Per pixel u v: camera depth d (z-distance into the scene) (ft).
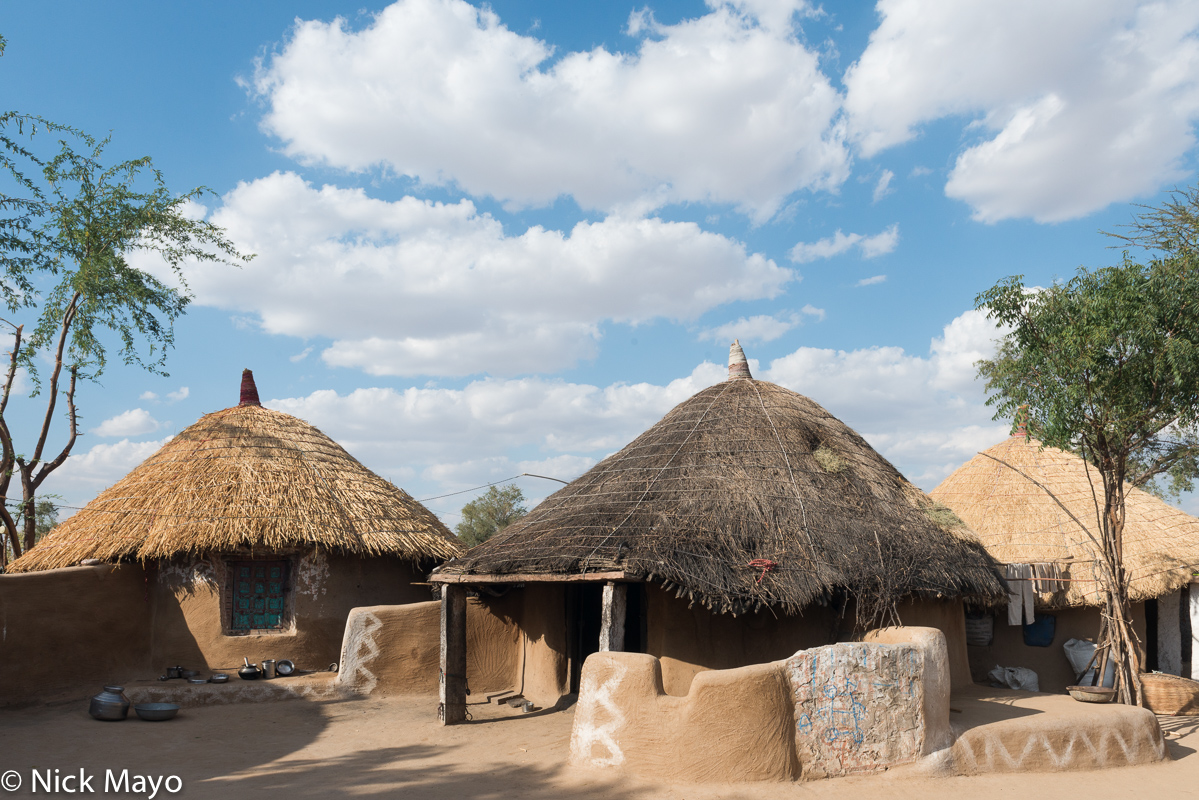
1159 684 37.52
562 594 40.14
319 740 31.89
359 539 45.55
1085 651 42.09
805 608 34.76
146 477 47.37
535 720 35.32
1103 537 33.81
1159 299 29.94
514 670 43.65
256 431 50.78
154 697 38.40
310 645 44.24
